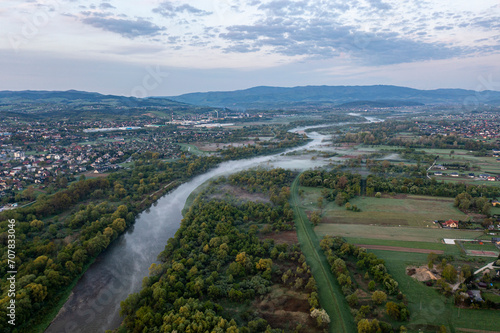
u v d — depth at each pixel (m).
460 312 115.62
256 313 120.81
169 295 127.44
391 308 114.12
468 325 109.25
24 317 120.69
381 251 160.62
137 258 172.00
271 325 114.75
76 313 130.50
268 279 141.00
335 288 134.12
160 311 120.75
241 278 143.88
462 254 153.88
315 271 147.12
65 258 156.88
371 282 131.38
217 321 111.44
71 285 147.50
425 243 167.00
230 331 104.00
